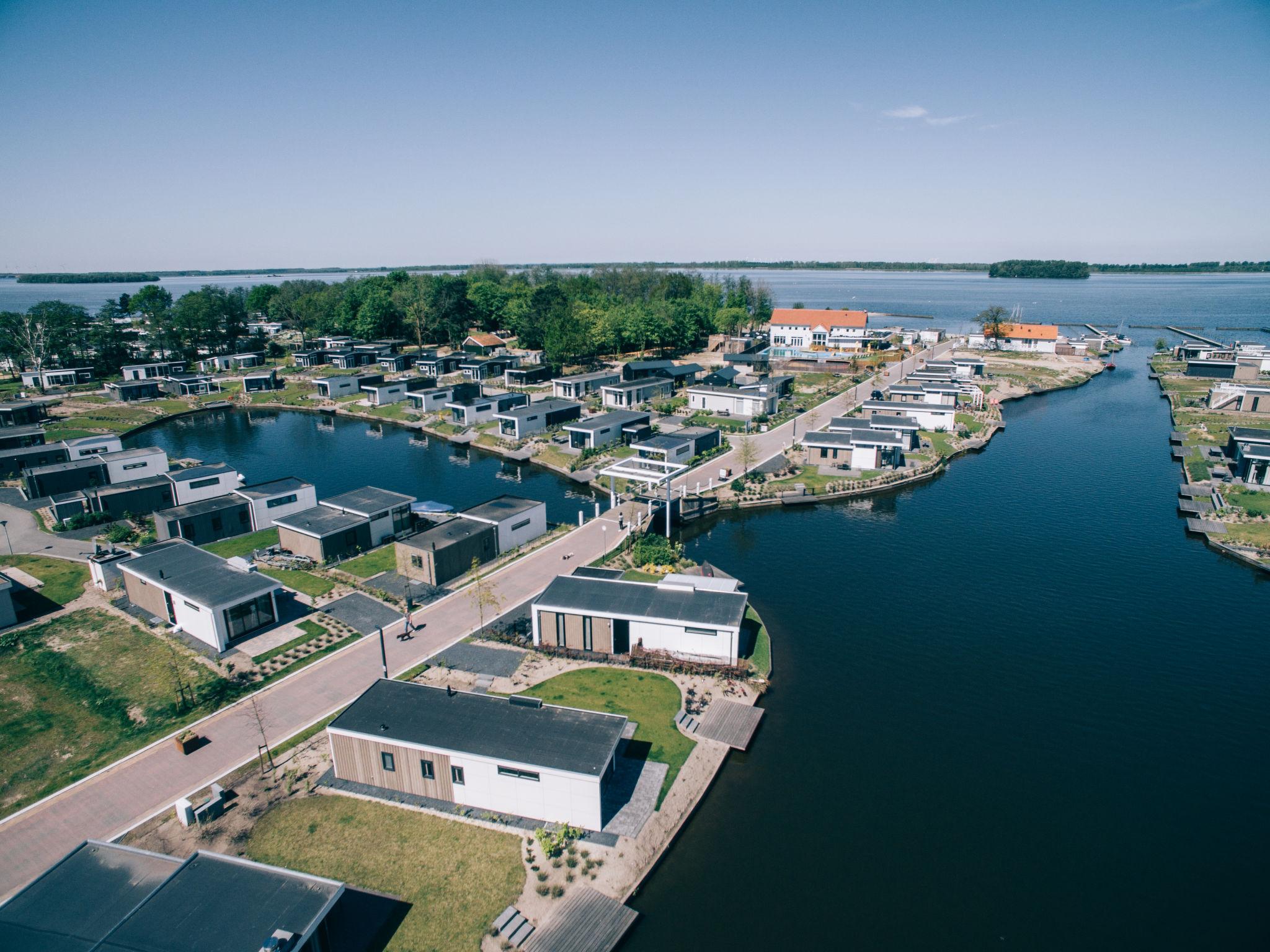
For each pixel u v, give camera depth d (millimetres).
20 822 35656
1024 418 128875
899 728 44875
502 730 37594
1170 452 105250
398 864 33125
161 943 26141
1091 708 46906
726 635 48781
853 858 35250
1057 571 66312
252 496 75688
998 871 34594
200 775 38750
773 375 157875
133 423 127312
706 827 36938
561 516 80438
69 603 58844
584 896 31828
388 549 69625
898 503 85125
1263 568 65562
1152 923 32000
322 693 45906
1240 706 47094
